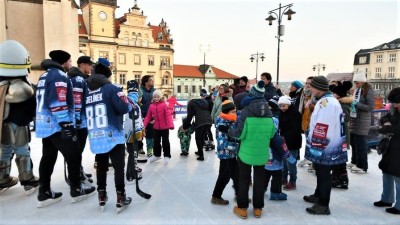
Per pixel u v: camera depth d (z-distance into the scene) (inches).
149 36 1980.8
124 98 117.4
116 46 1827.0
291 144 147.0
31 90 133.3
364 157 179.8
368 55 2268.7
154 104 203.5
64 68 126.6
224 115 127.4
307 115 181.2
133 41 1916.8
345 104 172.1
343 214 121.9
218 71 2778.1
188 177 172.2
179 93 2412.6
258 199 117.0
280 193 137.3
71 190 130.2
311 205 131.7
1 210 121.6
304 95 188.2
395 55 2117.4
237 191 127.7
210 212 121.8
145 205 128.6
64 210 122.2
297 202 135.5
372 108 172.7
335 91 172.2
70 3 563.2
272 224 111.5
